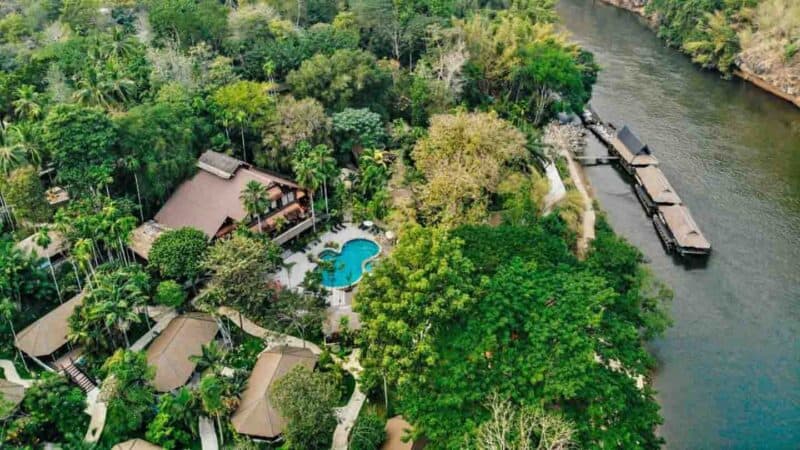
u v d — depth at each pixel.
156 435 58.84
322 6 132.62
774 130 125.62
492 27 123.06
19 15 123.56
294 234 86.00
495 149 82.19
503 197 81.88
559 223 82.81
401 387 55.22
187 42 110.88
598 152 117.81
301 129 92.19
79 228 72.81
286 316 69.69
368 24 123.12
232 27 112.69
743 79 150.38
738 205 101.31
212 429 61.78
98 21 123.69
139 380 61.16
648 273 73.06
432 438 51.31
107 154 81.19
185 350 66.94
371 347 58.22
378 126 98.06
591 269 67.62
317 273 76.56
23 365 68.06
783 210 100.00
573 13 199.38
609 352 54.28
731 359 73.62
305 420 55.09
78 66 100.25
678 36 167.12
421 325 55.84
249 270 69.00
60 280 76.25
